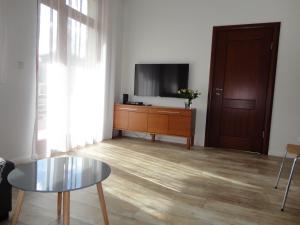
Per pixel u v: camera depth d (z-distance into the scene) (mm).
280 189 2549
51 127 3279
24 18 2814
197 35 4359
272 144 3988
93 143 4254
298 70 3771
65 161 1855
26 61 2879
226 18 4148
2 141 2699
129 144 4297
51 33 3121
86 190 2342
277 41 3844
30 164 1766
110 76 4598
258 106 4066
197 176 2836
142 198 2213
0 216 1747
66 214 1396
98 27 4117
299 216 2002
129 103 4723
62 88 3412
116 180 2617
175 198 2238
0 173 1705
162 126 4281
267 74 3977
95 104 4203
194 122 4371
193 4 4348
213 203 2170
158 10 4613
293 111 3844
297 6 3717
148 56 4766
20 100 2852
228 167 3221
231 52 4180
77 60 3684
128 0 4840
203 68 4359
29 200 2098
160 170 2990
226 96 4262
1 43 2580
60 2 3262
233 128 4262
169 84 4535
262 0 3900
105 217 1652
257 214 2012
